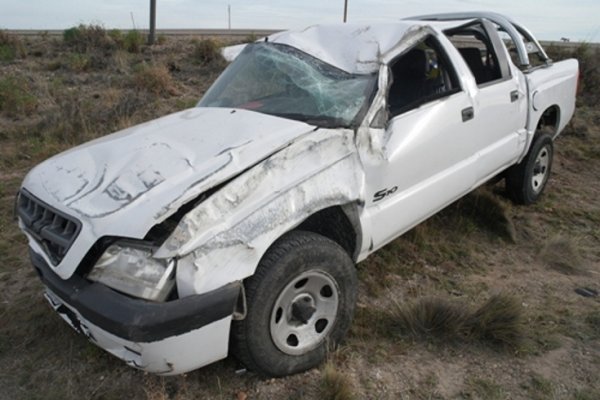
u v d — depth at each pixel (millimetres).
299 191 2887
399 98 4199
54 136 7668
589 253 4707
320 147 3076
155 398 2867
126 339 2441
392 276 4199
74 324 2863
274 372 2947
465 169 4227
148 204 2609
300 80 3760
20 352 3320
